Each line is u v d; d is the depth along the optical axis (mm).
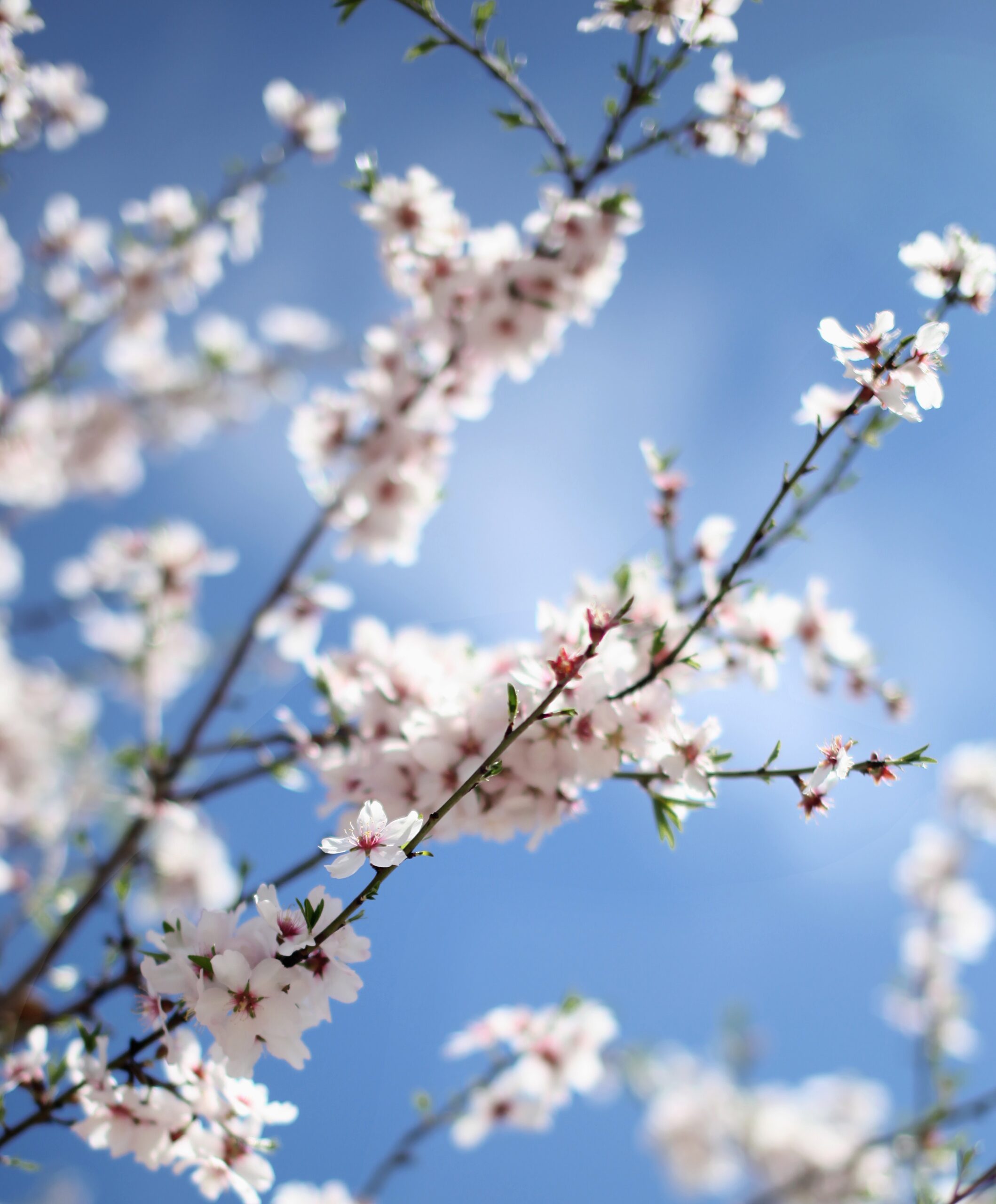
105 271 2615
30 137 1918
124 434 2838
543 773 1379
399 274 1817
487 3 1543
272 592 1856
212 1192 1330
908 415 1314
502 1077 1748
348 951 1268
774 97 1579
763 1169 2766
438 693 1433
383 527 1865
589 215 1655
